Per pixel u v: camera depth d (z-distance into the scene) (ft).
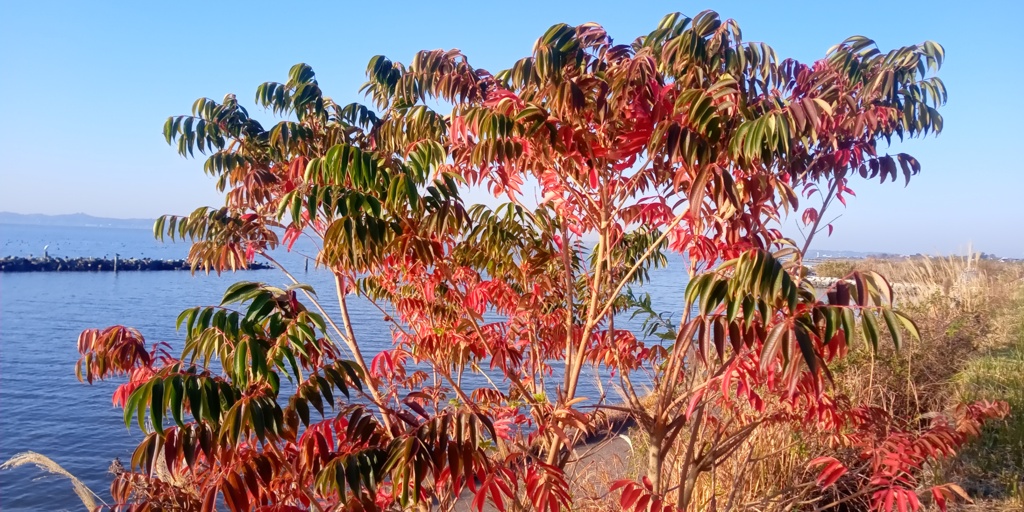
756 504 10.17
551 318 11.98
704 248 8.75
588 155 8.07
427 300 10.92
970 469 13.25
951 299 27.50
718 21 7.91
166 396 5.05
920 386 17.54
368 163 6.78
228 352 5.76
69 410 31.19
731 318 5.37
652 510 7.45
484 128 7.51
